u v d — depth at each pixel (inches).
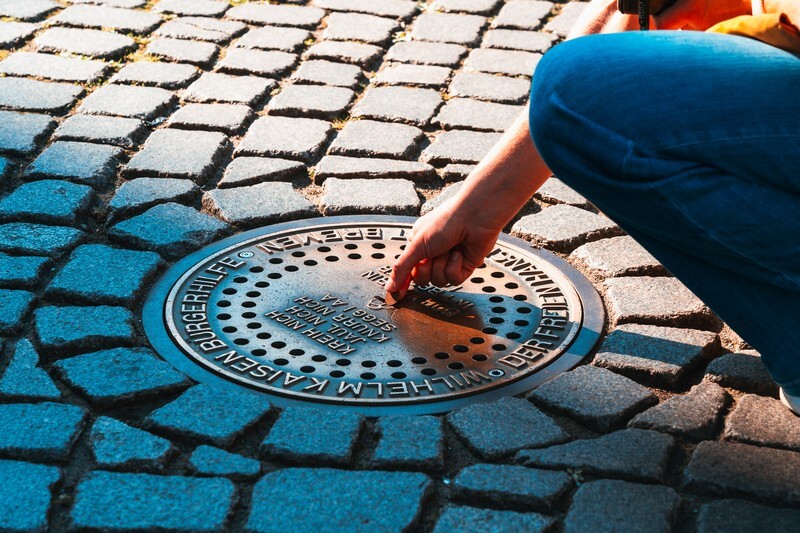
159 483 74.5
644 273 109.0
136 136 137.9
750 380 89.0
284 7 192.4
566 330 97.7
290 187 126.3
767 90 71.7
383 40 177.5
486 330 97.5
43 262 105.8
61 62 160.6
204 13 187.0
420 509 72.9
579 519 71.9
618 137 73.9
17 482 73.9
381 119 146.9
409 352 93.4
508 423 82.9
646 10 80.2
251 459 77.9
